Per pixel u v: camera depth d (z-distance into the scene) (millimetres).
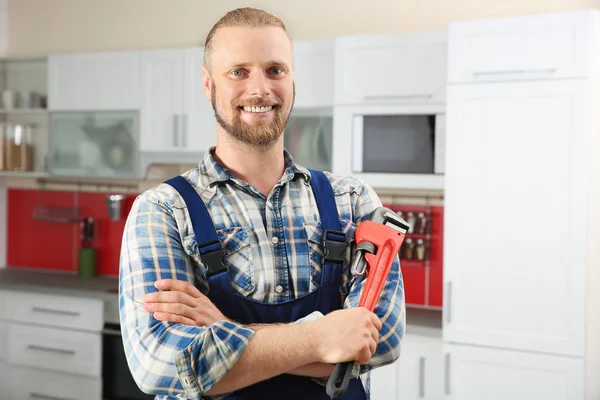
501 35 2930
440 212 3676
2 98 4312
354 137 3379
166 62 3809
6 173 4277
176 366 1157
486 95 2963
